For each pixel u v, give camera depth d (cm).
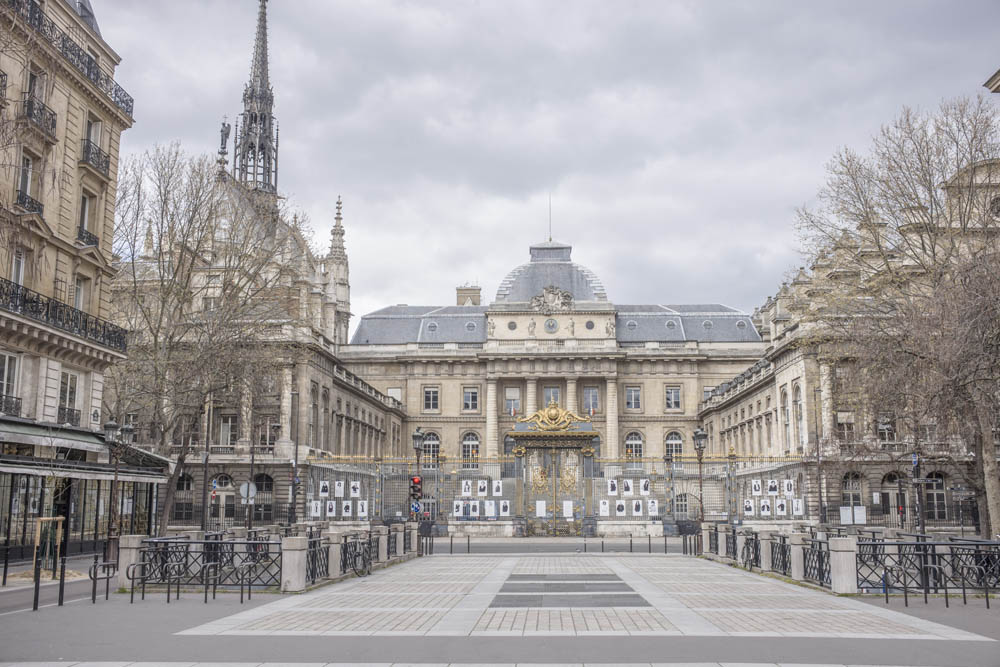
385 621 1655
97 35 3959
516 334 9688
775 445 7012
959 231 3672
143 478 3834
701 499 4303
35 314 3350
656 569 2898
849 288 3938
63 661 1265
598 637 1462
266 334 5150
